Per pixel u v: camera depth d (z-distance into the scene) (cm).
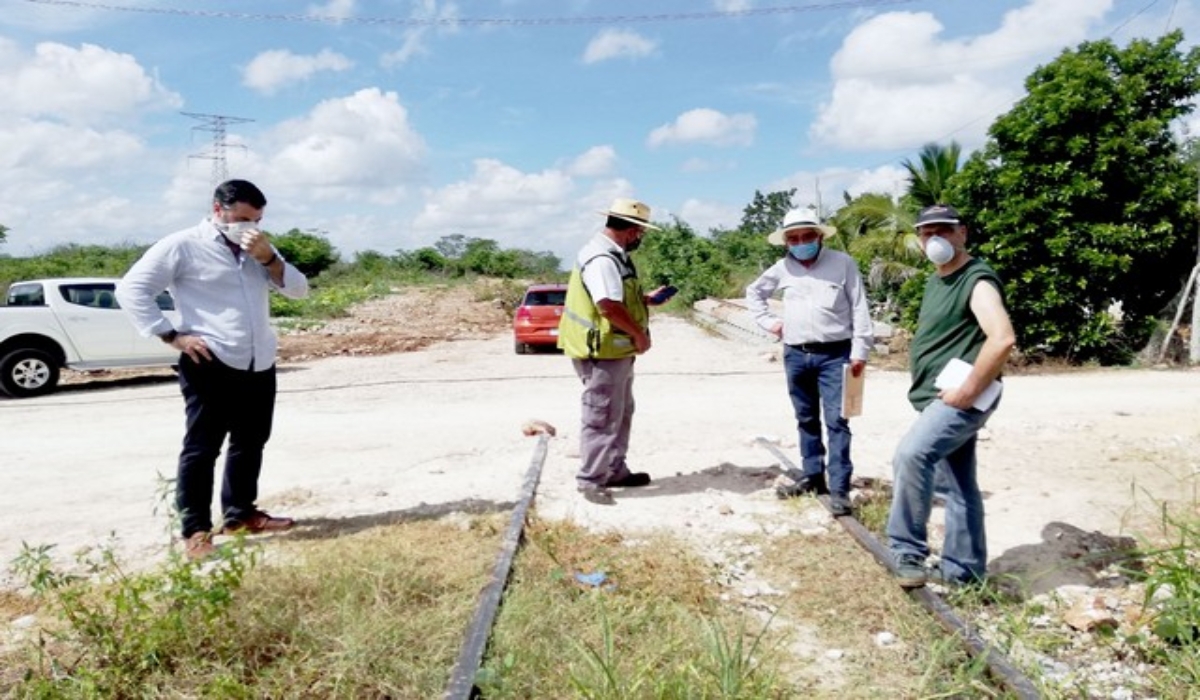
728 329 2031
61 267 3472
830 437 541
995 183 1393
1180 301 1380
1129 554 428
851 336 539
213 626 345
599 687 318
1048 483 616
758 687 321
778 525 526
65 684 319
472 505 564
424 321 2523
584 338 560
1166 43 1359
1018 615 399
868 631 385
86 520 561
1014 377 1286
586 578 426
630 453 730
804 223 522
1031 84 1411
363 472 678
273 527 514
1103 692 333
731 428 845
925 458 395
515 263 5572
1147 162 1354
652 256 3152
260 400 487
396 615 370
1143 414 889
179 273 456
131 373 1477
